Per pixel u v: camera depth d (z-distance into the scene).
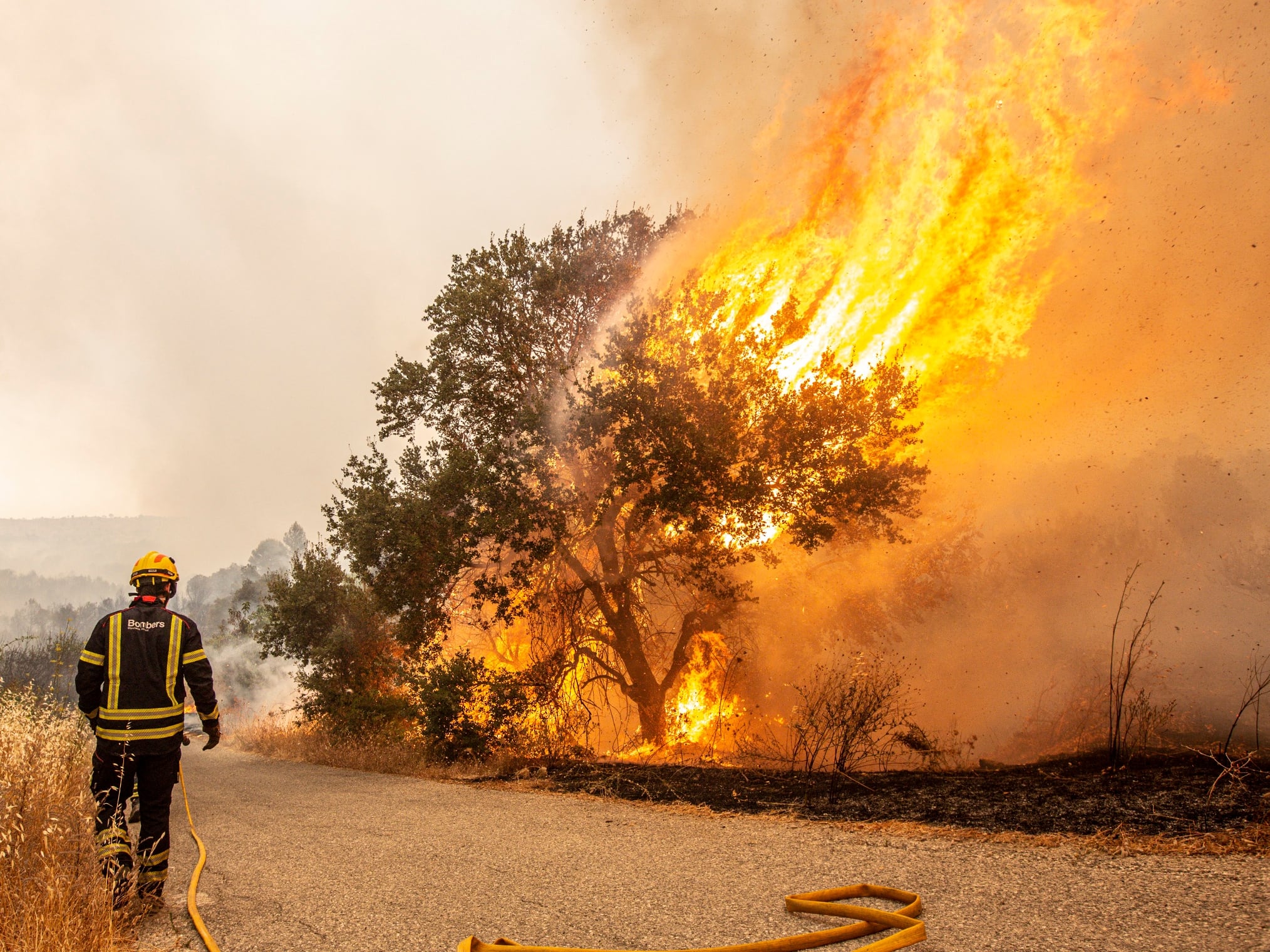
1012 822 5.74
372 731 16.02
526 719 13.76
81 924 3.95
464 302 14.27
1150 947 3.39
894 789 7.39
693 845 6.02
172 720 4.89
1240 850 4.61
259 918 4.59
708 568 13.98
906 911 3.93
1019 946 3.50
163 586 5.19
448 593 14.73
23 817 4.83
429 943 4.08
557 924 4.29
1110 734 7.68
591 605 15.36
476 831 6.94
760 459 12.98
